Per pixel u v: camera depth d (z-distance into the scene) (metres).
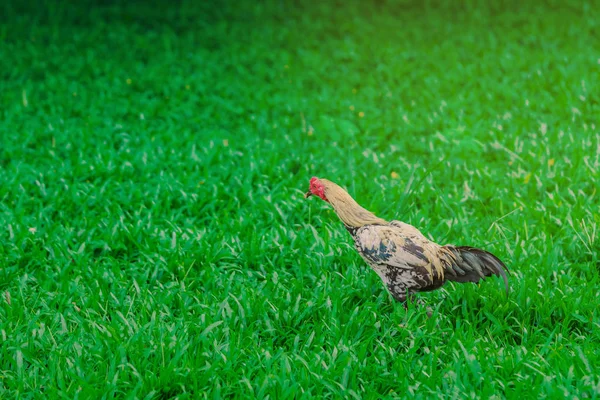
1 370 7.43
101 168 12.42
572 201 11.05
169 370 7.14
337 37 20.95
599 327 7.89
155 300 8.60
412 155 13.20
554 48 18.86
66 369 7.29
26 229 10.18
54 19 22.05
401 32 20.80
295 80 17.59
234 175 12.22
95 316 8.41
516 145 13.05
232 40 20.70
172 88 17.11
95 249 10.30
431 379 7.06
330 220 10.65
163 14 22.86
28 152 13.48
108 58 19.27
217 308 8.34
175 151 13.38
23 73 18.14
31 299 8.74
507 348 7.59
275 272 9.10
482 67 17.77
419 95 16.41
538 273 8.98
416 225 10.19
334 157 13.10
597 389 6.70
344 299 8.52
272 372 7.22
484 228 10.33
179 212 10.99
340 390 7.06
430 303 8.51
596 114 14.56
